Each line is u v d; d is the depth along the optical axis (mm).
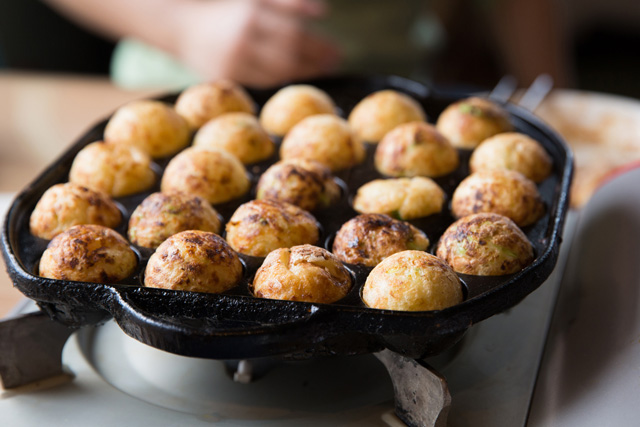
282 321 361
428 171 490
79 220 433
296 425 382
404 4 851
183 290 382
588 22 1594
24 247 425
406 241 415
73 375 409
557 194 448
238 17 773
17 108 729
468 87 606
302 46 762
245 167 507
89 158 479
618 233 460
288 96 552
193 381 409
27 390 399
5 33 977
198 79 869
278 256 390
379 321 350
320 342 354
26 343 394
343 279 391
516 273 388
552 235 403
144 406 394
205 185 464
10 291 473
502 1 922
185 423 384
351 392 401
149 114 523
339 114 580
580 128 674
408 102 550
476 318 354
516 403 389
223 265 393
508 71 994
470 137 523
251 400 398
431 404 362
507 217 433
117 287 370
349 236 414
